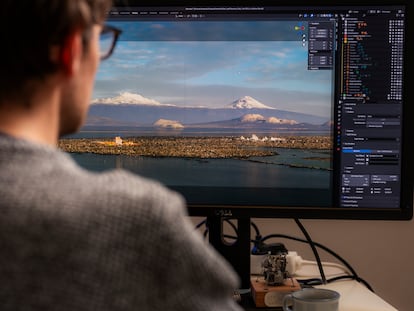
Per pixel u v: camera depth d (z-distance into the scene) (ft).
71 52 1.41
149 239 1.36
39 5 1.35
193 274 1.41
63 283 1.27
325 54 3.79
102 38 1.94
